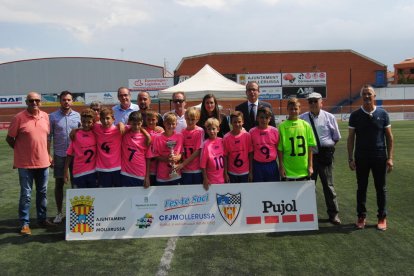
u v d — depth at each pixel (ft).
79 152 17.79
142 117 19.08
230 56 138.31
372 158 17.13
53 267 14.02
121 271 13.58
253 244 15.97
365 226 17.97
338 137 18.90
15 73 142.61
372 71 139.54
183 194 17.53
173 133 17.98
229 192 17.66
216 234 17.33
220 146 18.06
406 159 37.17
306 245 15.71
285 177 18.11
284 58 138.62
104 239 16.98
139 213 17.34
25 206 17.88
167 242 16.42
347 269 13.38
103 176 17.67
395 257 14.33
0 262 14.53
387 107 126.31
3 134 89.10
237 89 36.78
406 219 18.84
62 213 21.48
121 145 17.94
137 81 141.38
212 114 19.89
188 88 37.04
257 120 18.31
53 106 143.84
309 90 139.54
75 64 142.20
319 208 21.71
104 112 17.40
